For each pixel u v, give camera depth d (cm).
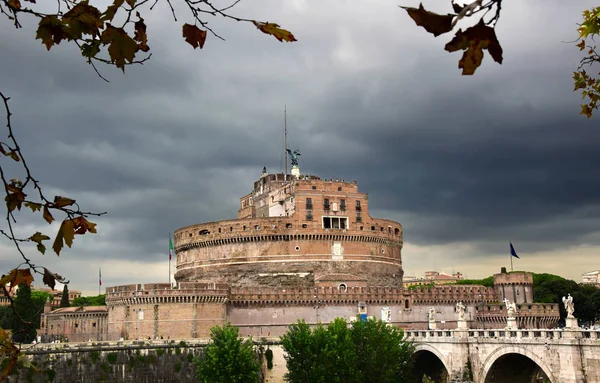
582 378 10031
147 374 12950
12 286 1285
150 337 14888
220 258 18488
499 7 991
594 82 2366
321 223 18312
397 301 17438
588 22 1848
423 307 17738
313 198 18475
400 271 19862
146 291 15075
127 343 12988
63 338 16775
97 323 18238
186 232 19425
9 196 1196
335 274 17775
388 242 19412
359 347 12050
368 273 18525
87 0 1138
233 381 11300
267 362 14100
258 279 17888
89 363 12250
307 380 11319
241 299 16088
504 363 12175
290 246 18100
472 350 12569
